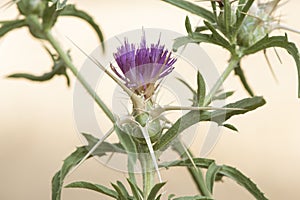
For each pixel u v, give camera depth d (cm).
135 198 27
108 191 28
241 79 34
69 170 29
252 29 30
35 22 31
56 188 29
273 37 30
